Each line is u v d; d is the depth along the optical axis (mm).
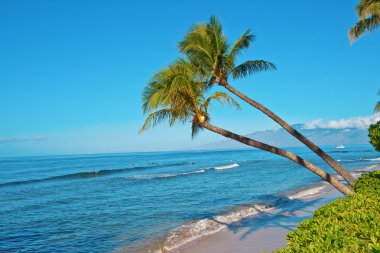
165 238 14570
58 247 14055
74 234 16031
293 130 12359
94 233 16062
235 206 21625
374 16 15484
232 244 13211
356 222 5398
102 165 86000
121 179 43938
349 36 16219
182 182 37656
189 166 70562
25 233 16453
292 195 25172
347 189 11766
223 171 52875
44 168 77688
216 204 22719
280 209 20000
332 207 6840
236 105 12141
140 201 25109
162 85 11477
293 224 15914
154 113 11680
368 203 6918
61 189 34719
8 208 23625
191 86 11242
